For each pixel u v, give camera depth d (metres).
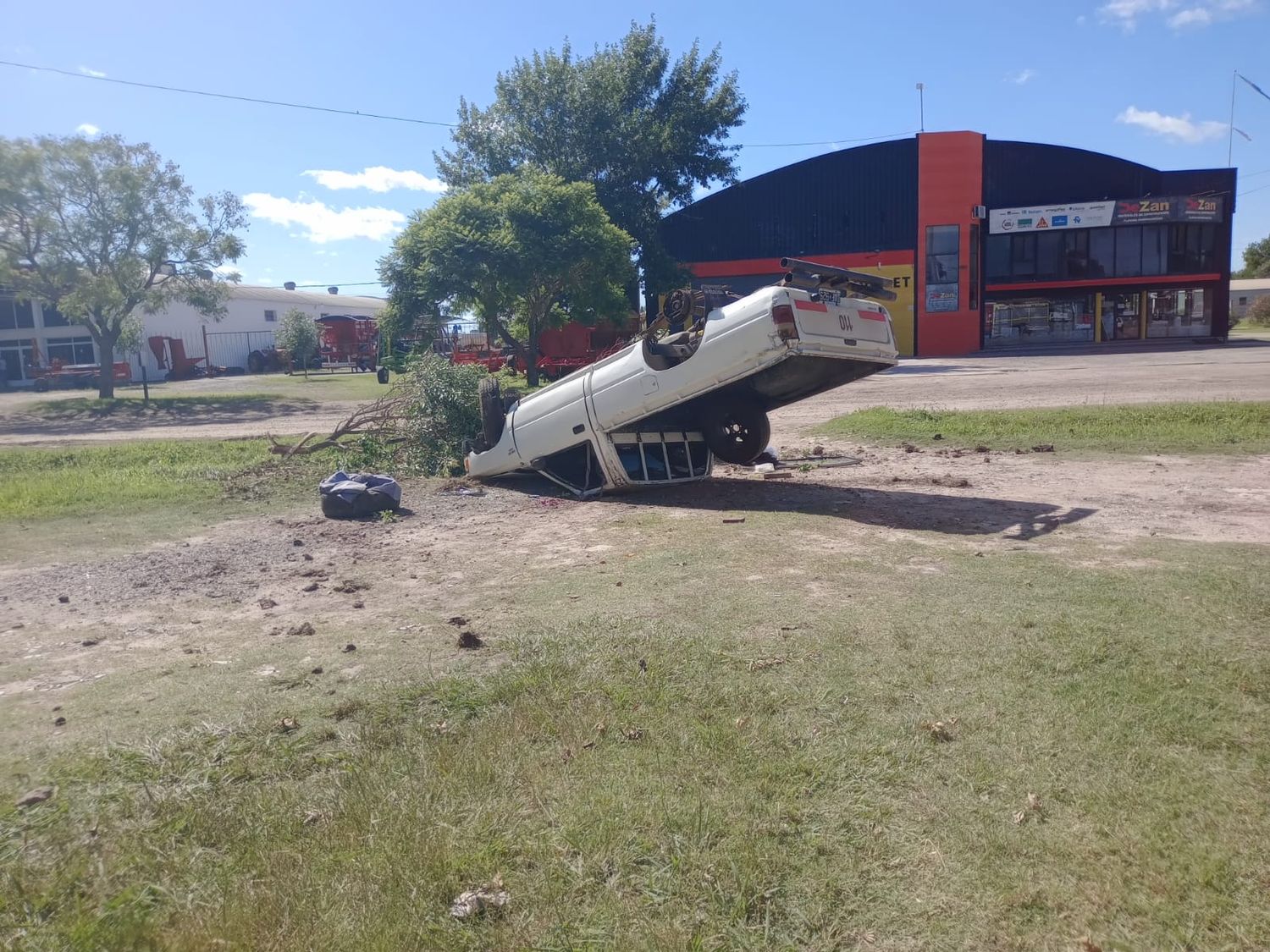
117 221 31.00
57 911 2.95
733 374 8.81
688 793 3.47
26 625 6.14
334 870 3.08
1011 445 12.84
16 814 3.52
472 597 6.38
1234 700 4.04
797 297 8.53
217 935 2.78
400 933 2.77
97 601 6.71
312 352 55.47
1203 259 48.41
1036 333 50.41
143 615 6.30
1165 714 3.94
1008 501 8.91
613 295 36.25
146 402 30.66
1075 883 2.92
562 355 43.34
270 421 25.53
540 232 33.25
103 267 31.62
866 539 7.41
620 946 2.70
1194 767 3.54
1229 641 4.70
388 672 4.89
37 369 48.03
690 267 50.03
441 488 11.35
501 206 33.50
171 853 3.23
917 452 12.87
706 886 2.95
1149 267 48.41
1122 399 18.56
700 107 45.25
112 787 3.70
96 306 31.41
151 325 54.34
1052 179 48.31
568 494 10.60
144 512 10.57
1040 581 5.92
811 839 3.18
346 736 4.10
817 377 9.80
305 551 8.27
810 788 3.49
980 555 6.73
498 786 3.57
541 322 37.59
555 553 7.66
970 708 4.08
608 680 4.53
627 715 4.12
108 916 2.88
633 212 43.75
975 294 48.31
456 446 13.10
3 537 9.30
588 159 43.72
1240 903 2.80
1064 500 8.88
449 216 33.28
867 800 3.40
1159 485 9.55
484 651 5.16
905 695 4.24
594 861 3.09
